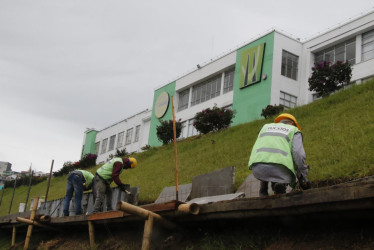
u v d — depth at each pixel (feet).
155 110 150.71
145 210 22.75
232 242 21.79
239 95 114.83
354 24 100.68
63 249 35.58
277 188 19.76
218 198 30.17
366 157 31.22
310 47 110.22
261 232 20.99
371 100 51.01
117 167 35.40
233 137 66.23
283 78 107.86
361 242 16.75
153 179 57.77
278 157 19.75
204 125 83.10
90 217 31.45
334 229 18.22
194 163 58.44
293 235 19.65
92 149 195.62
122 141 175.11
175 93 144.77
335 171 30.91
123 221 27.45
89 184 40.68
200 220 22.71
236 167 46.65
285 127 20.70
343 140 38.81
